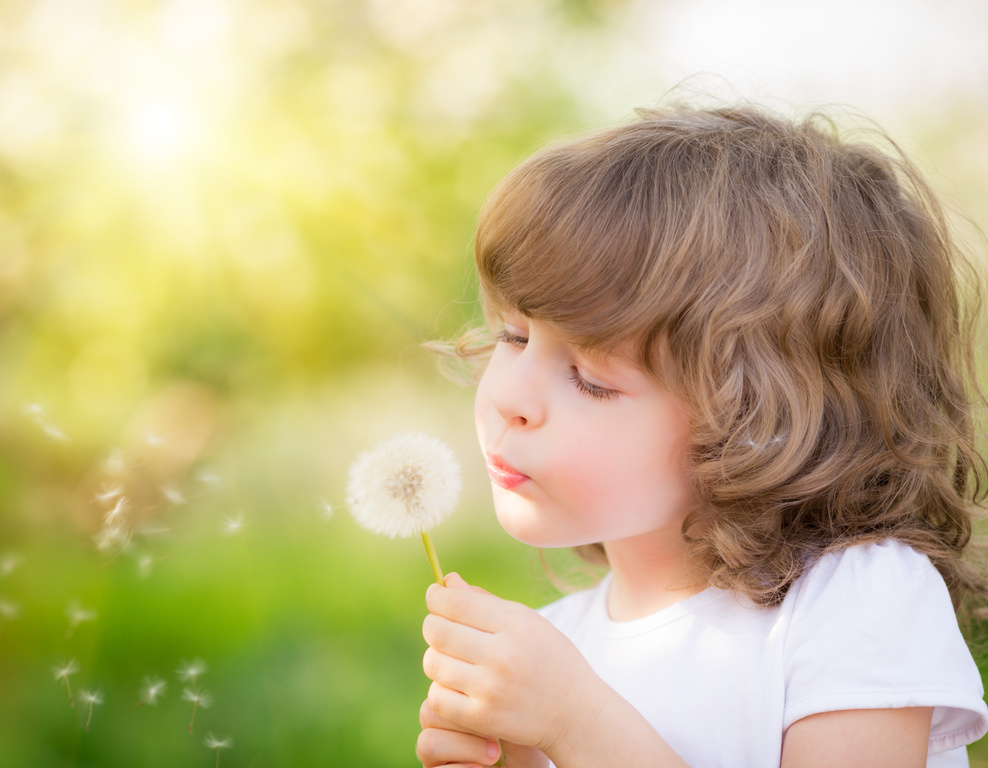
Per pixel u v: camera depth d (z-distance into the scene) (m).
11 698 1.81
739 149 1.51
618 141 1.51
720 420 1.48
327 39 2.58
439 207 2.68
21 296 2.36
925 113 3.10
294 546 2.40
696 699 1.50
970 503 1.58
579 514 1.49
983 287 1.66
